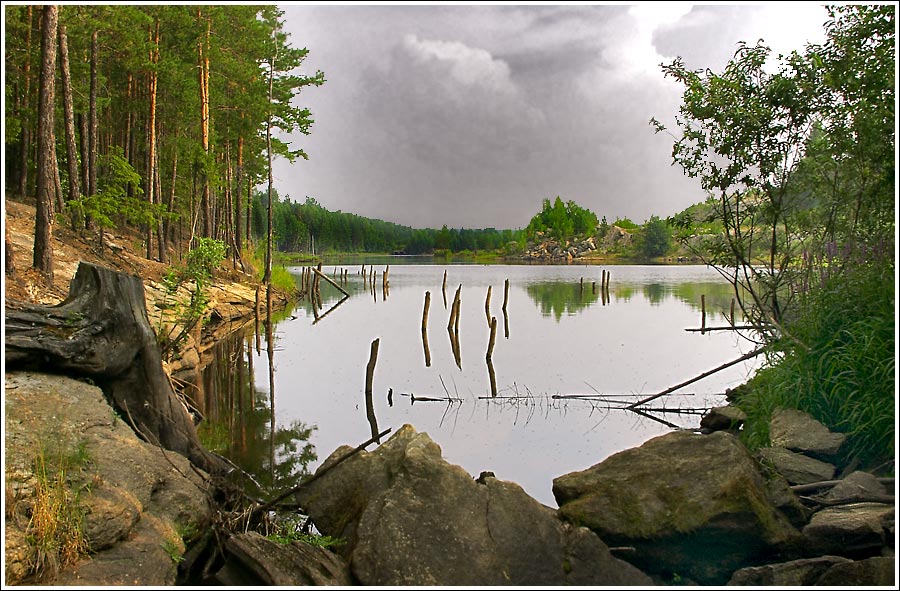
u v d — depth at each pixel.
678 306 30.58
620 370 14.91
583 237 113.88
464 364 15.75
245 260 32.72
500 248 133.75
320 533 5.59
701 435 5.98
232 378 13.70
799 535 5.07
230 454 8.72
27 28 20.33
